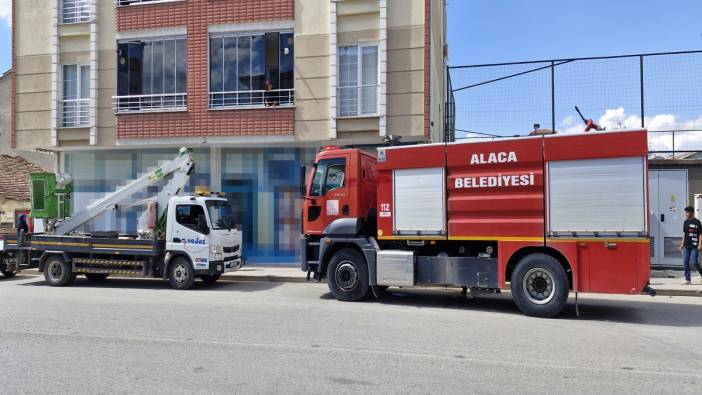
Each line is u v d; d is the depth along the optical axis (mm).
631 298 10539
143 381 4891
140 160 17172
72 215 12914
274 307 9133
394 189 9547
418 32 14344
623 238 7848
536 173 8391
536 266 8297
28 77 17078
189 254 11680
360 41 14797
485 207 8750
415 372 5211
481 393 4602
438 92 18328
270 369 5281
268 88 15484
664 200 13305
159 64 16359
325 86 15086
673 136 13086
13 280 13820
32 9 17125
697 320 8219
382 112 14477
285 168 16359
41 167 23391
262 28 15578
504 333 7066
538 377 5078
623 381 4977
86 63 16844
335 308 9055
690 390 4727
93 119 16516
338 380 4934
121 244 11938
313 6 15219
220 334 6871
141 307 9086
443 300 10156
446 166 9117
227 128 15711
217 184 16562
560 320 8102
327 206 10133
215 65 15922
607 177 7969
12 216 18984
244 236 16312
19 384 4805
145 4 16391
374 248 9641
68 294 10891
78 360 5613
